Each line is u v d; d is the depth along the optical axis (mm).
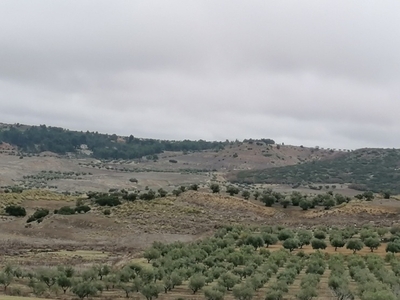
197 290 75562
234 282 75938
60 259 102250
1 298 62406
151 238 127188
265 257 97500
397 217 144875
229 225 135625
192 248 103562
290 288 76250
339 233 118500
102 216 142500
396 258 92500
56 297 71812
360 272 78062
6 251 110562
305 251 106875
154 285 72125
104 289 77750
